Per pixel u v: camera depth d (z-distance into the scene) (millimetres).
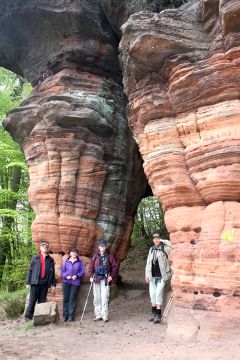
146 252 23453
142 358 6750
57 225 12758
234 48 8219
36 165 13320
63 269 11797
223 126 8484
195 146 8812
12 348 8211
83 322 11172
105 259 11367
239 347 6727
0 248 21875
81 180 13047
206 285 8062
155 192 9703
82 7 12922
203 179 8656
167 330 8555
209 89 8578
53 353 7641
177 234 8984
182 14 9445
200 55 8945
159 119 9703
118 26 13500
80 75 13695
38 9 12953
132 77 10461
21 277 20031
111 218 13773
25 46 14562
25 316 11688
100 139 13625
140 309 12297
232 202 8266
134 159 14727
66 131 12938
